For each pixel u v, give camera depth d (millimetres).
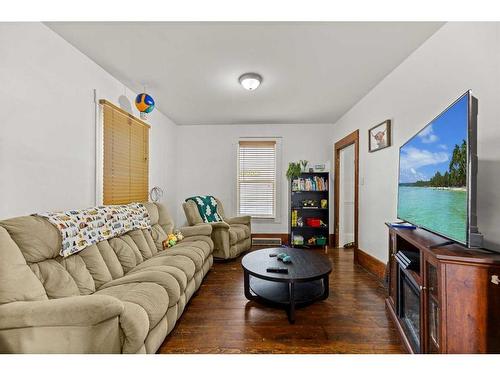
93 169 2371
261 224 4773
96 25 1824
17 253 1287
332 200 4602
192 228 3146
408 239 1611
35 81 1740
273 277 1998
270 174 4785
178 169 4793
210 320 1994
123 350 1251
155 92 3146
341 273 3088
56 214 1637
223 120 4488
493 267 1089
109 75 2609
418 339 1547
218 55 2260
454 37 1743
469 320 1123
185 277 1945
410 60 2273
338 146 4312
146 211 2732
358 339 1751
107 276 1811
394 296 1957
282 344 1695
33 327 1142
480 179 1487
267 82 2852
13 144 1592
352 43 2080
